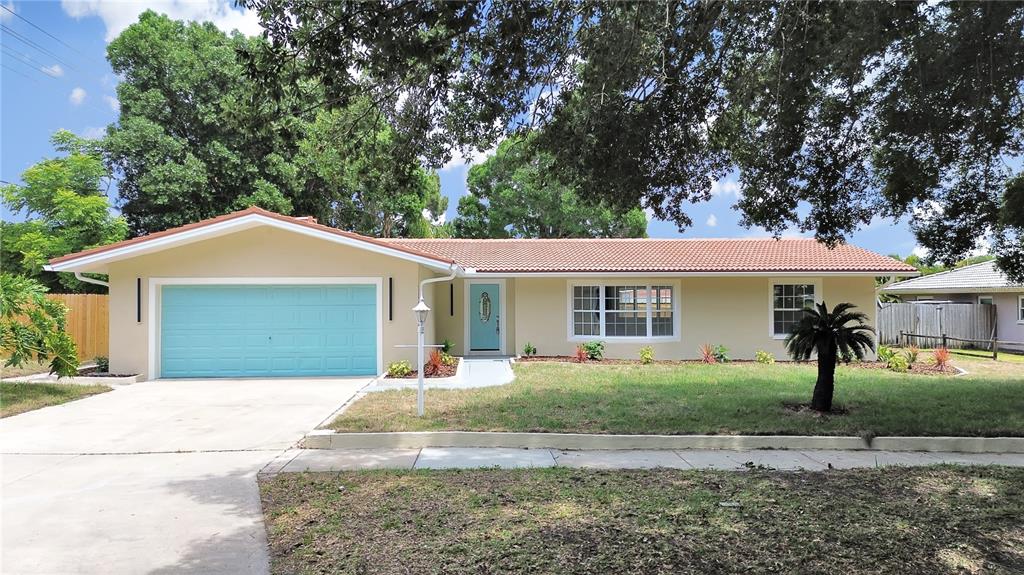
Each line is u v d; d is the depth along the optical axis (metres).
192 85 23.36
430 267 14.08
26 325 11.31
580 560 4.04
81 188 21.56
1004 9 5.72
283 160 24.36
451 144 8.21
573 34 7.00
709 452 7.25
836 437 7.52
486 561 4.02
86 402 10.19
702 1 6.38
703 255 17.77
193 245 13.15
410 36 5.01
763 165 8.88
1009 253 10.76
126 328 12.95
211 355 13.23
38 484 5.83
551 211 33.00
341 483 5.82
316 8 5.12
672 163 8.41
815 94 8.05
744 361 16.31
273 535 4.53
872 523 4.75
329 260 13.36
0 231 20.72
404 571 3.89
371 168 8.60
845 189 9.30
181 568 3.99
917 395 10.48
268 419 8.82
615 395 10.31
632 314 16.78
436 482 5.85
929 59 6.48
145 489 5.67
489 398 10.01
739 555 4.13
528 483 5.81
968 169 9.27
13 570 3.95
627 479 5.97
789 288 16.81
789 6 6.11
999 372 14.42
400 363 12.98
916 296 27.70
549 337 16.92
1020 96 7.48
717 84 7.87
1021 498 5.44
